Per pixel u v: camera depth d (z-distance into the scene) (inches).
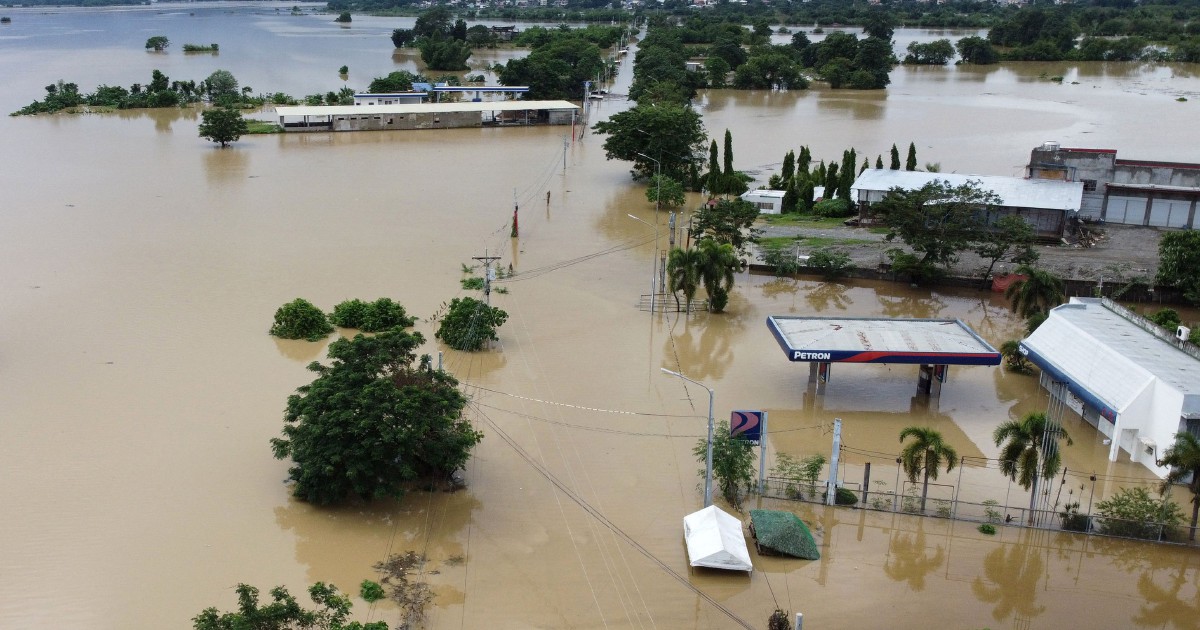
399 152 4566.9
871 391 1979.6
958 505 1526.8
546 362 2085.4
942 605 1284.4
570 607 1243.2
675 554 1376.7
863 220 3277.6
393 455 1424.7
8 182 3698.3
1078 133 5142.7
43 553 1320.1
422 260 2824.8
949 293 2662.4
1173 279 2511.1
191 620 1175.0
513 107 5359.3
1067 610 1286.9
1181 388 1596.9
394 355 1539.1
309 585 1264.8
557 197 3718.0
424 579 1291.8
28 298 2401.6
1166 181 3230.8
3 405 1786.4
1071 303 2132.1
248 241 2972.4
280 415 1768.0
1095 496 1566.2
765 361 2129.7
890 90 6963.6
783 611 1246.9
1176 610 1294.3
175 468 1565.0
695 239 2903.5
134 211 3309.5
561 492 1536.7
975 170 4131.4
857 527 1469.0
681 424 1792.6
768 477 1571.1
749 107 6087.6
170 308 2351.1
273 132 4968.0
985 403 1932.8
